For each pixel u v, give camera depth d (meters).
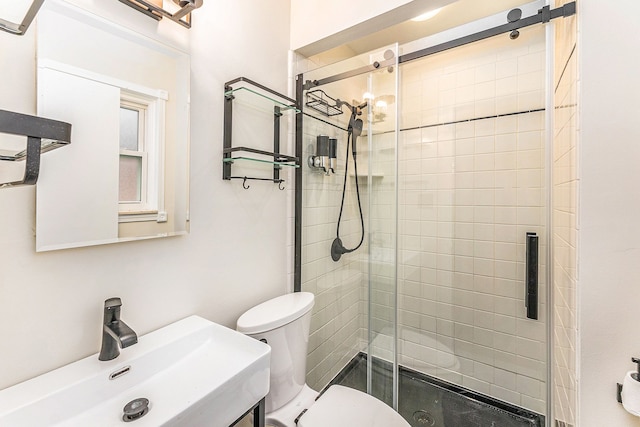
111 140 0.84
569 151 0.99
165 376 0.85
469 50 1.70
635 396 0.72
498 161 1.67
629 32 0.79
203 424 0.68
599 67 0.83
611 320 0.82
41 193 0.72
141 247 0.92
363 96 1.55
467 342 1.79
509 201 1.65
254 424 0.90
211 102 1.13
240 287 1.28
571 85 0.96
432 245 1.90
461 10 1.59
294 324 1.21
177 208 1.00
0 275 0.66
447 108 1.81
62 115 0.75
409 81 1.92
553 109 1.23
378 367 1.57
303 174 1.60
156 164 0.95
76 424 0.68
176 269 1.02
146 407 0.72
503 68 1.63
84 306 0.80
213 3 1.13
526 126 1.59
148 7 0.89
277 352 1.15
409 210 1.97
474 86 1.72
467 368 1.79
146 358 0.83
